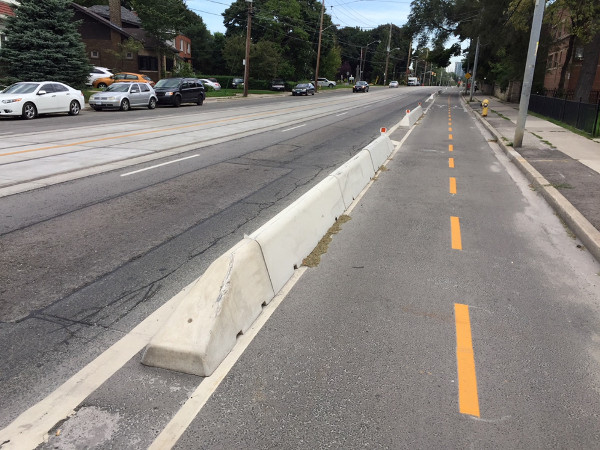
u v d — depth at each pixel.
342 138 16.94
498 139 17.47
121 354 3.66
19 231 6.23
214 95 45.03
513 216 7.84
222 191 8.73
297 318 4.29
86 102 28.56
